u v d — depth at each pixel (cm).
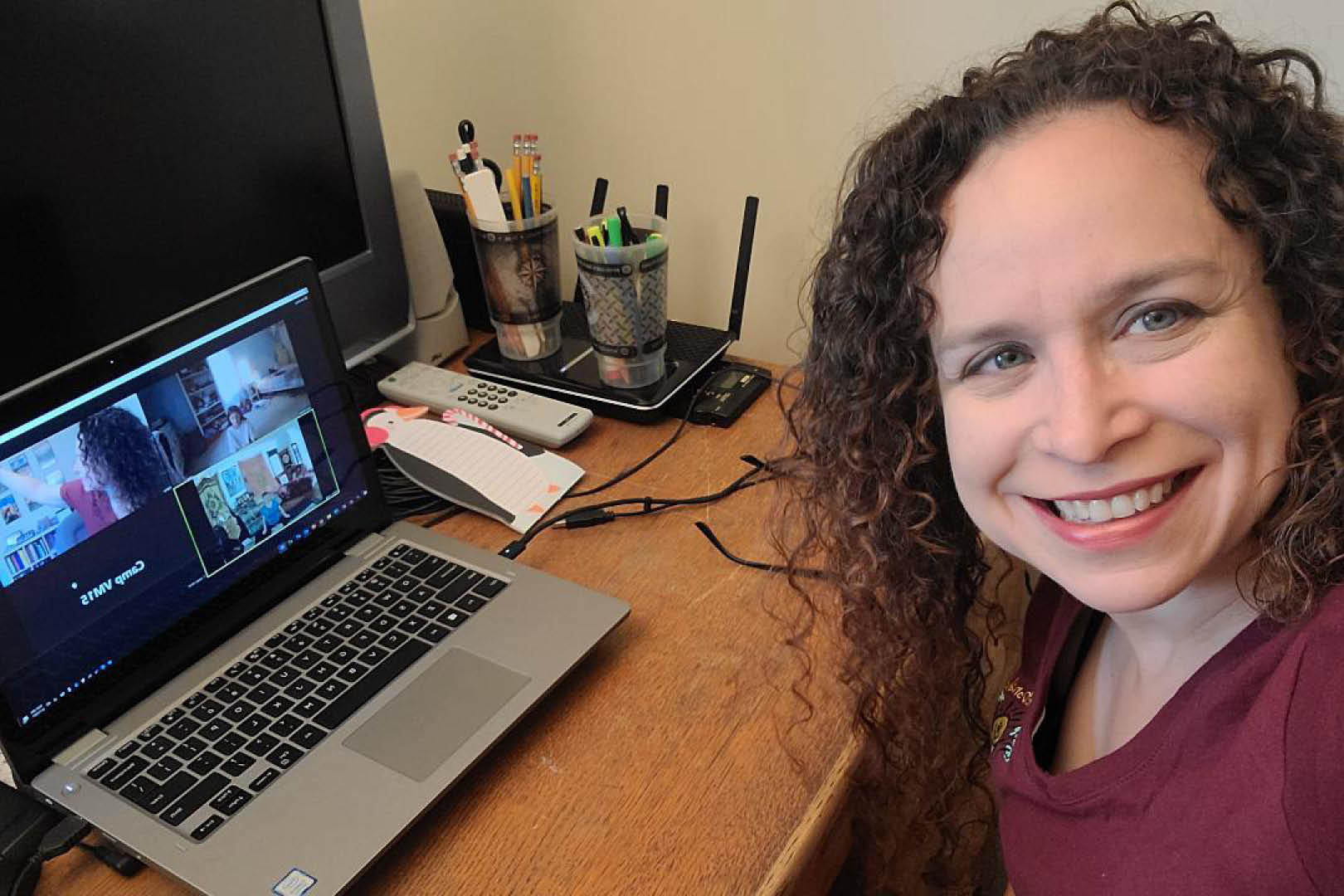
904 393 62
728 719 71
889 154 55
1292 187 46
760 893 60
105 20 79
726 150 121
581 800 65
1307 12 92
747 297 129
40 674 65
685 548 87
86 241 83
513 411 103
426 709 69
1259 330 47
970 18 103
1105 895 55
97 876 63
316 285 81
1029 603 82
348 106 100
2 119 75
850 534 70
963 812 91
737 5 112
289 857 59
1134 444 48
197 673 72
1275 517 50
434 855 62
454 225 118
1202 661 58
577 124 128
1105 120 47
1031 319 48
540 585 80
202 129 89
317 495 81
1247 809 47
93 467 67
